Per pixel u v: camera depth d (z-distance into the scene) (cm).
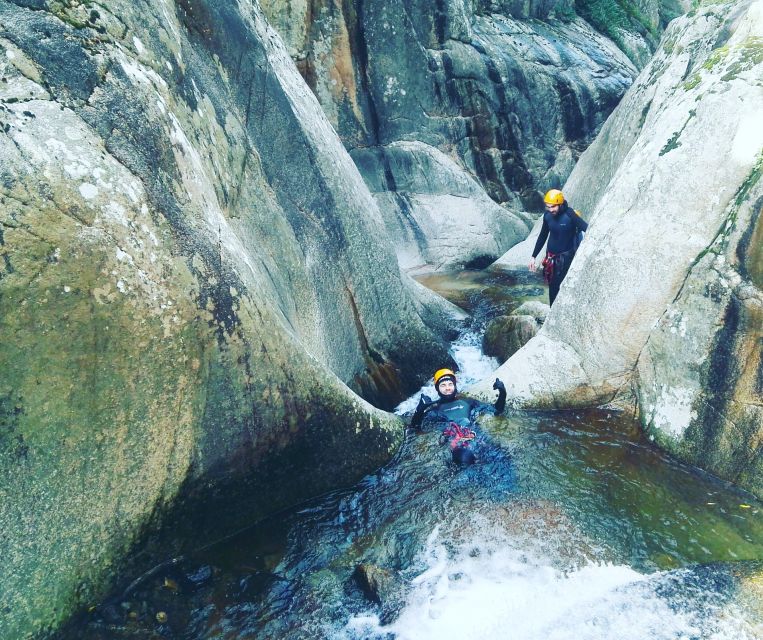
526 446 438
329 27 1066
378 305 612
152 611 303
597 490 384
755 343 371
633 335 450
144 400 297
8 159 247
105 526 293
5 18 262
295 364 375
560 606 298
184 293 309
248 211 450
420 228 1136
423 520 372
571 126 1394
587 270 489
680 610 285
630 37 1781
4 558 257
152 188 306
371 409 451
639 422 446
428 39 1194
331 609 310
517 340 643
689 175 428
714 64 461
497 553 338
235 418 340
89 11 299
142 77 326
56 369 264
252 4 580
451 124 1245
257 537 362
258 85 512
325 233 555
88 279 269
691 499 369
